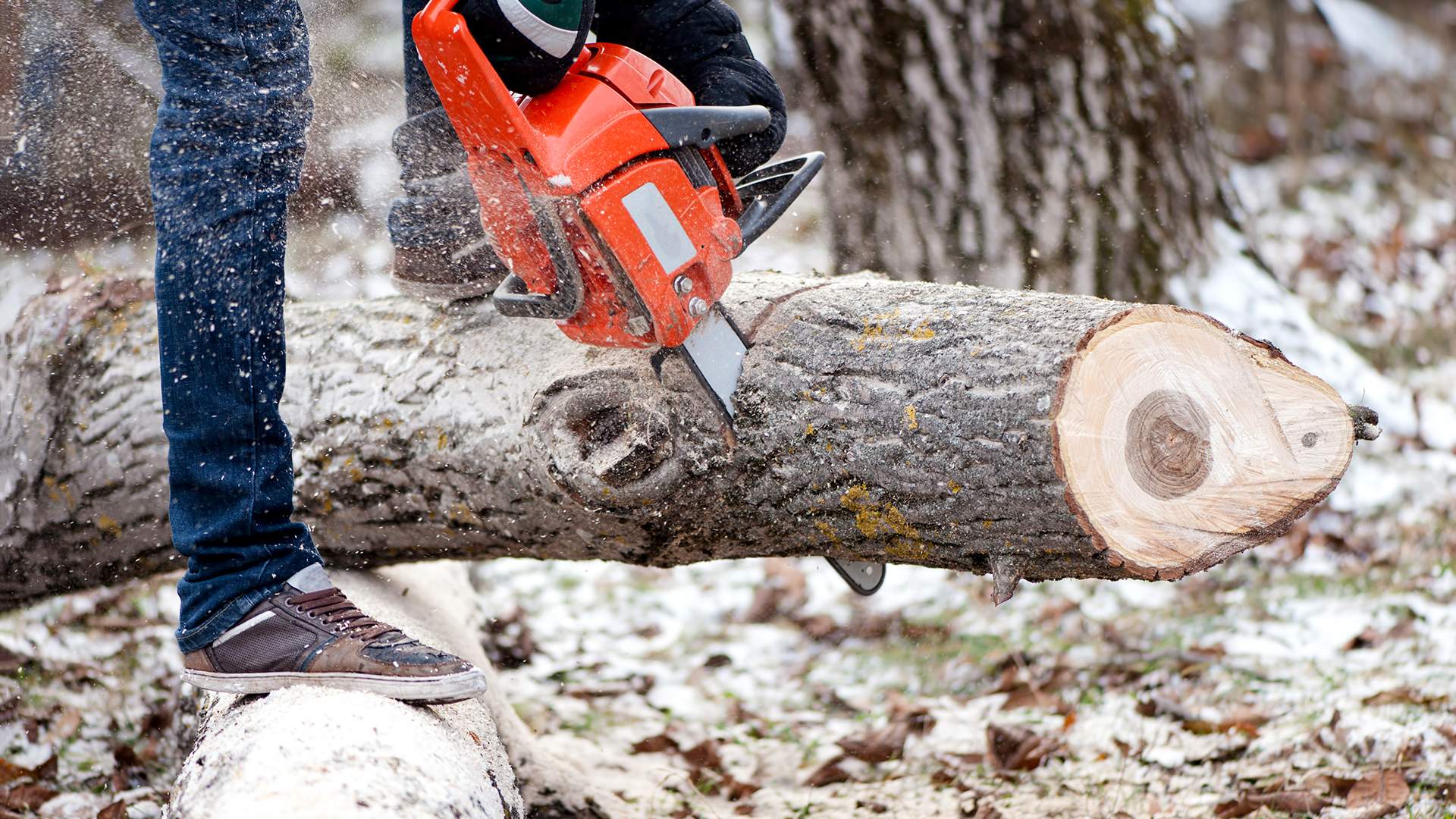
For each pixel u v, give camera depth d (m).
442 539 4.75
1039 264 7.71
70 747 5.31
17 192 4.93
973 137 7.66
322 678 3.44
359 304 5.07
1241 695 5.37
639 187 3.46
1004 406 3.36
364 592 4.96
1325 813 4.30
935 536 3.66
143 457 5.00
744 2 14.35
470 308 4.64
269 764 2.98
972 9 7.53
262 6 3.43
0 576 5.37
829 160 7.99
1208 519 3.44
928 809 4.82
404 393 4.52
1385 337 9.36
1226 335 3.51
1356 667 5.45
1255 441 3.47
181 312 3.37
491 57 3.42
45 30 4.59
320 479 4.73
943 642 6.40
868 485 3.68
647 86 3.60
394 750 3.11
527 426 3.99
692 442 3.88
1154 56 7.78
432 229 4.32
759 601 7.00
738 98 3.90
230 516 3.48
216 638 3.51
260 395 3.51
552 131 3.41
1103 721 5.34
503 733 4.98
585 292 3.62
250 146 3.43
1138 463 3.37
